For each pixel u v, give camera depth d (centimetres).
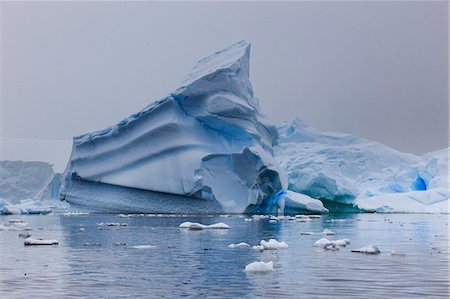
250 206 8644
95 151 8862
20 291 1922
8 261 2698
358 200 10306
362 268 2423
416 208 9900
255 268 2348
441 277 2180
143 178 8500
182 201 8569
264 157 8606
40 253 3058
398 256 2873
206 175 8512
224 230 4956
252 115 8925
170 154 8562
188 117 8831
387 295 1834
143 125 8719
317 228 5303
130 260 2730
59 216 8350
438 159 10862
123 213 8756
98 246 3447
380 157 11969
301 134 12512
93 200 8894
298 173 10269
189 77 9200
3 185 12631
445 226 5738
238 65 9056
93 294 1867
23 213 9644
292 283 2048
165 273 2300
